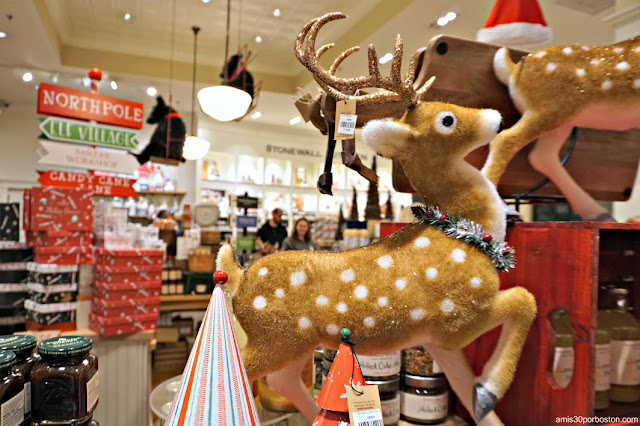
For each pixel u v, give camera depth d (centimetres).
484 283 95
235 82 396
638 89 107
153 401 148
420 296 94
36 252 245
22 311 247
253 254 429
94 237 275
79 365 98
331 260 98
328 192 112
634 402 124
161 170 662
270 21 476
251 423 75
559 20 247
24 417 93
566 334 116
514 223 119
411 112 101
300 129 744
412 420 128
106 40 524
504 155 115
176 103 645
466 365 103
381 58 416
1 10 379
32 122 698
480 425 102
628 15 198
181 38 530
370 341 95
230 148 698
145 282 239
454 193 101
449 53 116
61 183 269
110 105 284
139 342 238
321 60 465
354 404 81
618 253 131
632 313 132
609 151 145
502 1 125
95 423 104
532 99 113
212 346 79
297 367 102
